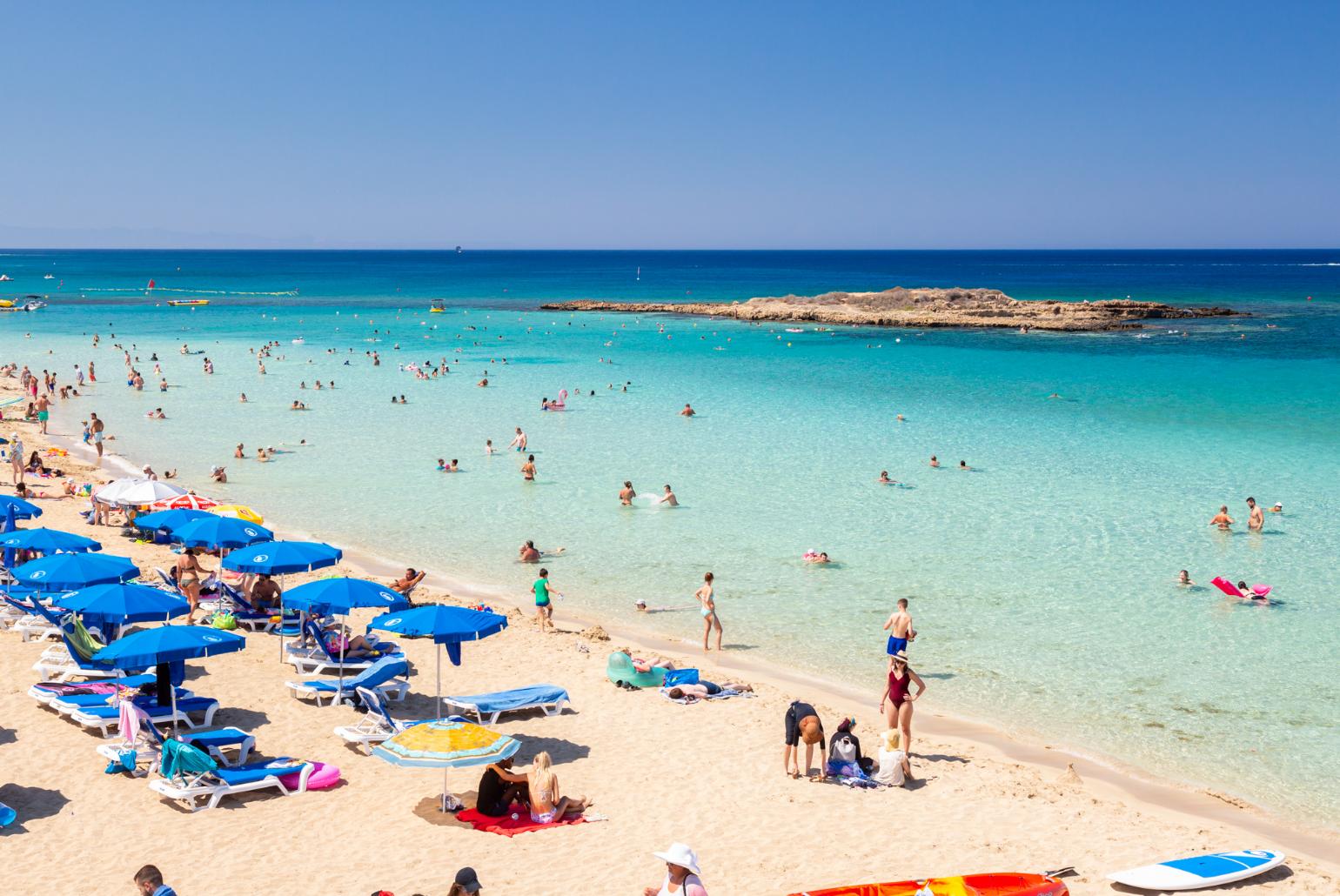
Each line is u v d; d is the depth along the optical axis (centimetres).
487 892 1114
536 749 1545
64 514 2994
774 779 1451
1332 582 2447
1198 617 2230
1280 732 1694
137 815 1274
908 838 1280
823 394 5478
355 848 1212
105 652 1403
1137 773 1548
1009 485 3438
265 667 1839
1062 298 13612
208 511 2569
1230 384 5725
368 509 3184
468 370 6538
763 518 3052
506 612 2239
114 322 10094
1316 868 1230
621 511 3152
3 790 1320
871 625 2198
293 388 5769
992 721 1736
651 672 1836
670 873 984
